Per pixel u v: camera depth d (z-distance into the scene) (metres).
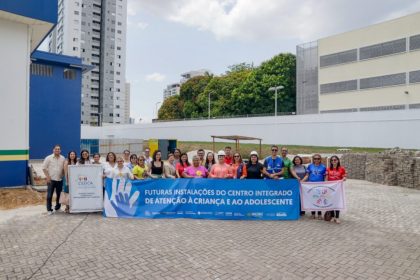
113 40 99.31
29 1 11.92
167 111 79.06
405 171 15.24
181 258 5.62
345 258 5.73
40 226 7.52
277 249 6.16
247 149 39.47
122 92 101.44
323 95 49.47
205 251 5.99
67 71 27.75
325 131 38.94
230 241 6.61
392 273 5.12
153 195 8.65
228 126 48.78
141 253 5.83
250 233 7.23
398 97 41.44
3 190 11.28
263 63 59.38
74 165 8.75
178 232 7.21
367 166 18.11
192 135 53.03
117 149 42.91
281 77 55.00
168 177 9.25
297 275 5.00
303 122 40.97
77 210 8.68
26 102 12.33
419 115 31.97
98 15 97.81
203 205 8.65
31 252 5.82
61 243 6.32
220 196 8.64
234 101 59.72
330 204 8.54
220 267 5.26
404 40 41.09
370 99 44.22
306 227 7.84
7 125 11.84
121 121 101.25
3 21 11.92
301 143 41.03
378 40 43.56
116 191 8.62
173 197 8.66
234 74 68.19
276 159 9.28
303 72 53.91
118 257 5.63
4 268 5.14
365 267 5.34
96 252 5.86
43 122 26.34
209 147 44.34
